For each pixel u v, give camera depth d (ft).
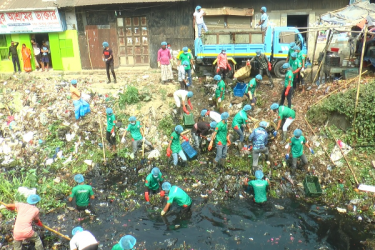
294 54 42.06
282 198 34.27
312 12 55.47
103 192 35.60
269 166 37.35
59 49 59.67
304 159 35.88
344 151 36.22
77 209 32.94
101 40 58.90
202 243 28.89
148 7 55.98
